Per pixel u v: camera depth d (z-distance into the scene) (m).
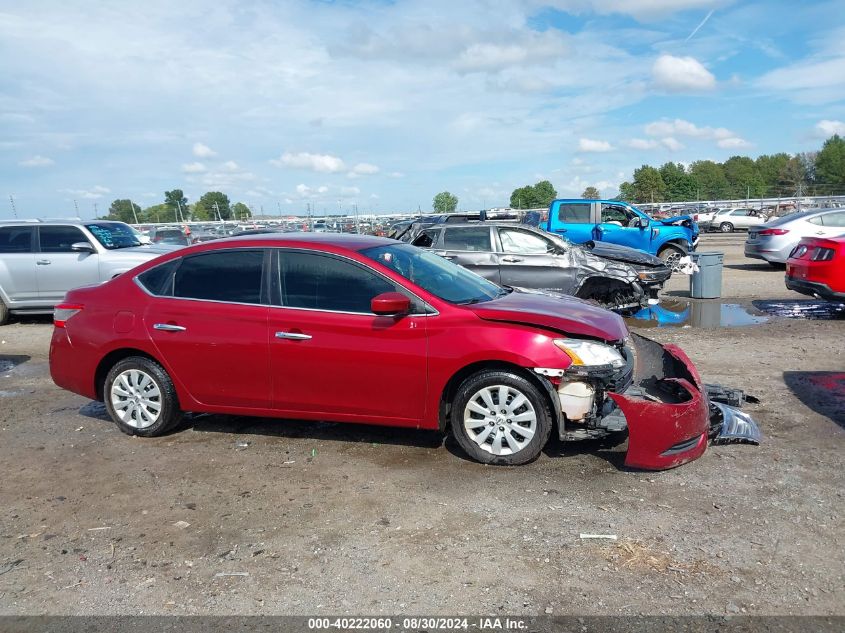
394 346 4.83
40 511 4.34
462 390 4.78
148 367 5.52
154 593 3.36
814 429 5.32
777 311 11.38
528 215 26.81
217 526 4.05
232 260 5.37
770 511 3.97
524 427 4.70
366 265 5.00
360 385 4.96
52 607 3.27
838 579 3.26
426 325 4.78
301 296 5.11
